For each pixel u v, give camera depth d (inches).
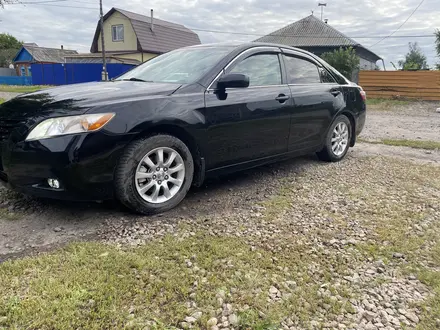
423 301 81.2
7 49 1964.8
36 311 70.7
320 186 158.7
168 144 122.3
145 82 140.7
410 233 113.9
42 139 104.3
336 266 94.1
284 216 124.9
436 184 163.9
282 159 169.8
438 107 547.2
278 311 75.7
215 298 78.3
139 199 118.5
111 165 110.9
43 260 89.7
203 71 137.9
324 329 71.7
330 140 194.7
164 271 87.1
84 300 74.7
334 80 198.4
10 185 113.3
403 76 613.0
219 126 134.0
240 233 110.1
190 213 125.7
